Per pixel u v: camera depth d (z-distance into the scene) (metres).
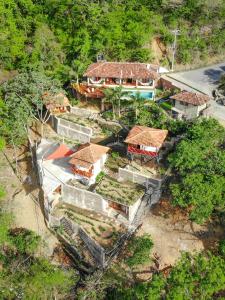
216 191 52.41
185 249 54.44
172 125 66.44
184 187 53.94
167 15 91.44
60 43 83.56
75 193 61.12
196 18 92.00
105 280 53.12
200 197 51.72
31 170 68.50
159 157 64.19
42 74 73.00
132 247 53.75
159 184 60.03
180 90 75.50
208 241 54.78
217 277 41.38
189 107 69.75
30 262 55.72
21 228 61.31
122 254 55.62
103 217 59.66
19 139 72.19
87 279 53.12
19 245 57.50
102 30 81.75
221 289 44.00
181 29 89.62
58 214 60.50
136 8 90.44
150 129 64.12
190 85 78.06
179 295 40.00
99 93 74.56
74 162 61.47
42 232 60.53
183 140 60.25
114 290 52.25
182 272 42.03
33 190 65.62
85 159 60.97
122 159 66.12
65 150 66.25
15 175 68.81
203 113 69.00
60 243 59.25
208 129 61.53
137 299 44.75
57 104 74.06
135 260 51.78
